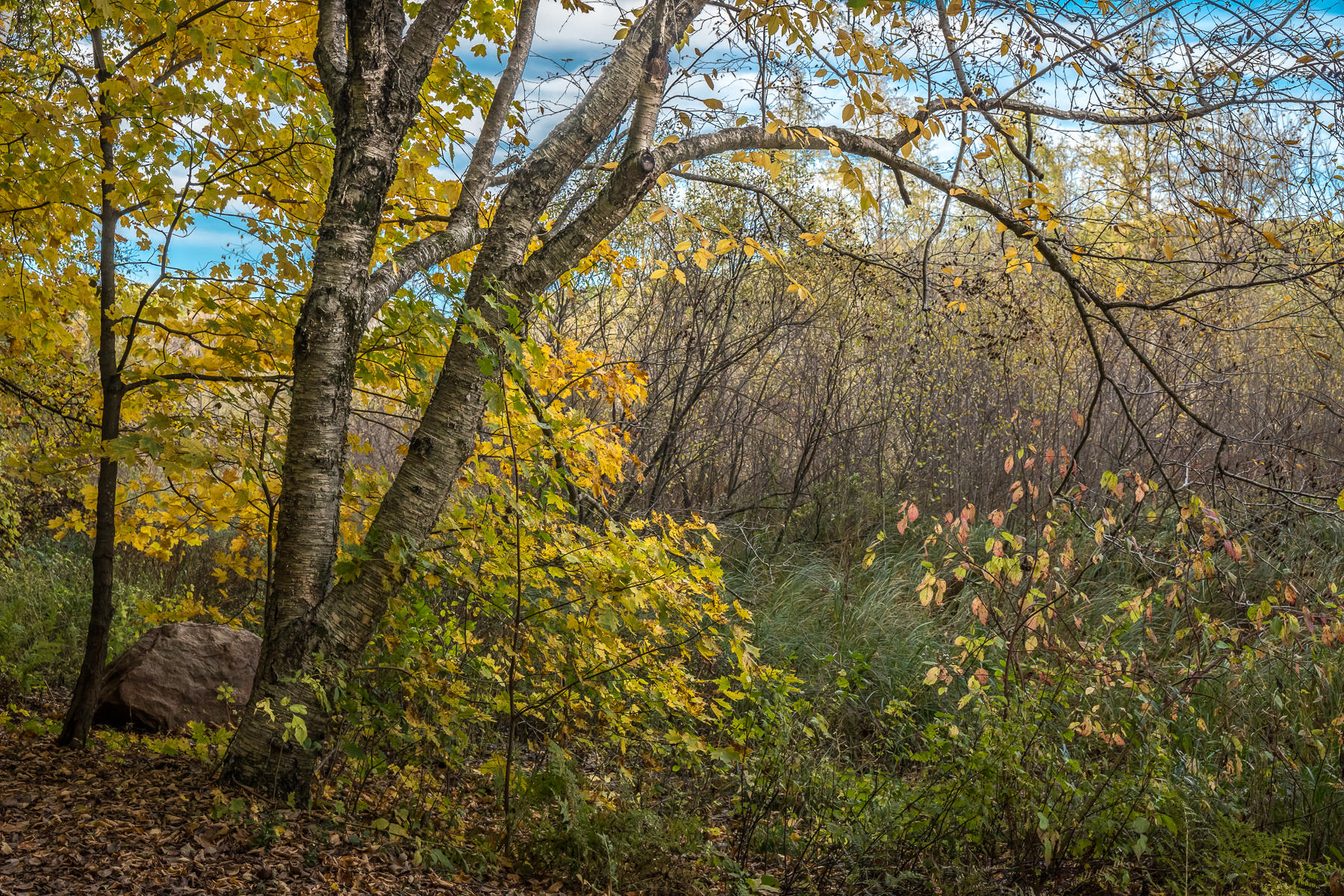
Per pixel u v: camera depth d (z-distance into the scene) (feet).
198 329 14.84
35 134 12.92
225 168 15.15
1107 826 13.80
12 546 25.98
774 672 15.06
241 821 10.87
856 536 30.42
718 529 30.83
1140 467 28.35
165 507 16.57
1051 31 14.17
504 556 12.84
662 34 13.38
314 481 11.88
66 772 12.56
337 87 12.12
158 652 16.84
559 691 13.42
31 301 15.85
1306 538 23.89
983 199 16.02
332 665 11.73
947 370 31.76
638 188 13.00
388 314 14.61
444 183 14.32
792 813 15.58
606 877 11.75
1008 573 14.69
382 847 11.18
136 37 15.44
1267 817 14.99
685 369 28.73
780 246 28.73
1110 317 15.84
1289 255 14.80
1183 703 15.43
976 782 14.35
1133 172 15.90
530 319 13.01
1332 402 27.63
